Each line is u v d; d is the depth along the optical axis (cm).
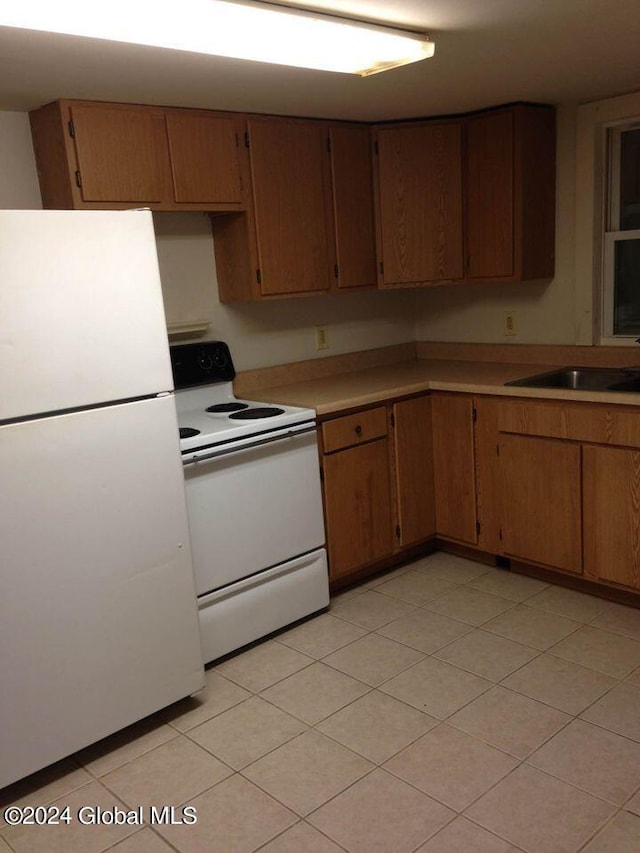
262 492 269
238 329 330
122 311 206
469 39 212
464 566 334
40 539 196
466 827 177
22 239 185
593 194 317
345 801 189
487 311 372
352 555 310
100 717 214
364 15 188
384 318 392
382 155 333
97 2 155
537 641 261
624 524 271
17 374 188
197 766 209
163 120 264
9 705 195
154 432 217
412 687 238
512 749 204
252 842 178
